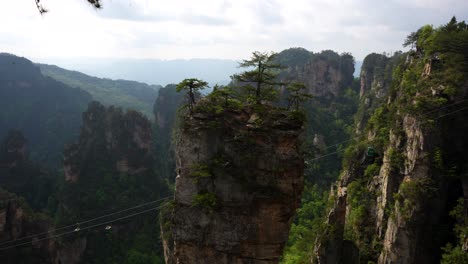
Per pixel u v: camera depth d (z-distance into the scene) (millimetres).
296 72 176125
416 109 52500
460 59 55031
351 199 66688
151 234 106750
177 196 30328
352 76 177625
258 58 30391
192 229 29641
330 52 177750
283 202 28453
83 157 118250
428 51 60781
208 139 29391
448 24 66812
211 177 28969
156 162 147875
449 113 50625
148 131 126125
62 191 114812
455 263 44188
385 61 151750
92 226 104438
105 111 129500
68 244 96062
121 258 99188
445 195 50375
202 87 30594
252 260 29000
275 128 28812
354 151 78312
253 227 28625
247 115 29609
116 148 121250
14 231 70812
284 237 28969
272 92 31469
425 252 50125
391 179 55594
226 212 28906
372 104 131125
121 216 109562
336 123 147125
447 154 50312
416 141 51406
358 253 59469
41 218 77188
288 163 28406
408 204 50094
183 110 32219
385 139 68438
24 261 70688
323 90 166750
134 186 119062
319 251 63750
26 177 125750
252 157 28375
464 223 46594
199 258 29875
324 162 120438
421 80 58156
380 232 56656
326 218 74062
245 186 28484
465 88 51125
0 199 70500
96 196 112062
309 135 132125
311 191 105125
